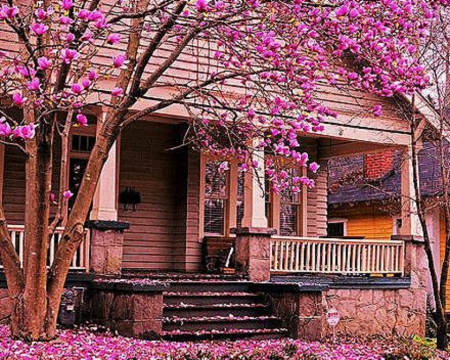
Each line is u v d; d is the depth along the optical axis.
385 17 8.70
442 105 12.59
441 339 11.25
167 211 14.78
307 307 10.75
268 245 12.39
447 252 11.60
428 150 17.34
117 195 14.19
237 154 9.90
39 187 7.95
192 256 14.48
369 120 13.77
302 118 8.93
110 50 11.52
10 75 7.91
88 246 10.98
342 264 13.47
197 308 10.74
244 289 11.82
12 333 8.16
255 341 10.15
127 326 9.51
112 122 8.35
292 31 8.54
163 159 14.82
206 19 7.73
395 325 13.45
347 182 21.02
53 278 8.26
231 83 12.56
